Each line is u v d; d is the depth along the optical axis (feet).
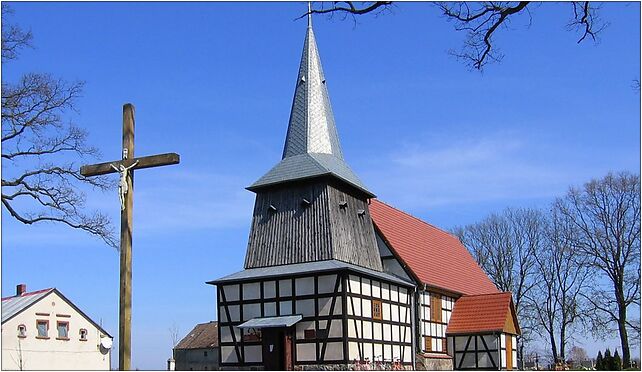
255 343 113.70
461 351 141.79
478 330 140.05
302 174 120.78
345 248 119.24
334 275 109.09
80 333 161.68
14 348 147.84
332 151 130.00
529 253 209.56
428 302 136.56
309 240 117.91
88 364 161.38
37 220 94.53
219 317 118.42
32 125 90.84
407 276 133.28
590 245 180.24
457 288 150.92
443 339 141.38
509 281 211.82
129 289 51.72
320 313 108.88
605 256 177.88
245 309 116.06
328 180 119.75
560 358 196.54
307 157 124.57
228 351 116.26
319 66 136.36
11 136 90.48
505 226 216.13
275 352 111.14
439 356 136.26
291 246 119.55
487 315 142.82
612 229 177.58
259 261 122.31
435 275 144.66
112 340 167.43
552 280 201.26
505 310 142.31
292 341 110.52
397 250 136.56
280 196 124.16
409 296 130.52
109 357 166.61
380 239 137.28
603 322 180.14
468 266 176.24
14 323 149.18
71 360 158.30
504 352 141.38
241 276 118.11
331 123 133.39
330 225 116.67
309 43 136.87
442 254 162.91
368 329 113.29
